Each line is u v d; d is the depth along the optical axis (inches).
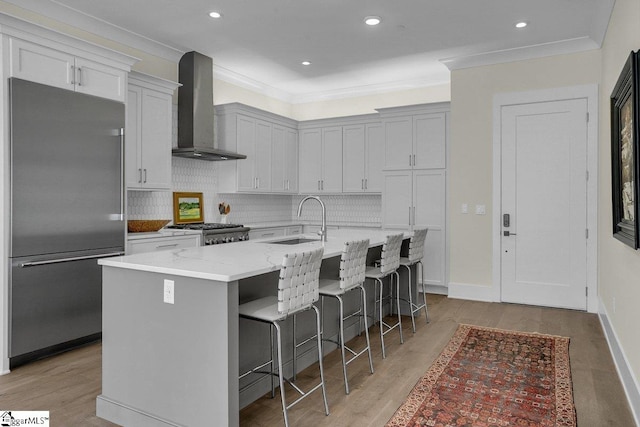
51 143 126.6
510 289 195.2
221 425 79.7
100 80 140.8
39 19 148.1
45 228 125.5
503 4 149.2
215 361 80.3
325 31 174.9
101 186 140.3
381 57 205.5
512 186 193.9
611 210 136.6
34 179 122.6
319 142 261.0
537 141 188.7
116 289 94.0
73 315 133.6
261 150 237.8
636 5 95.0
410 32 173.8
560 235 184.9
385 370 119.3
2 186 116.4
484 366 121.1
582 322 164.4
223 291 79.1
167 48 191.9
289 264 85.7
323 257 105.4
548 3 147.9
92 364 123.9
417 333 153.2
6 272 117.5
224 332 79.0
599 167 175.9
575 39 177.3
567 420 91.0
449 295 207.8
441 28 170.1
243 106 221.9
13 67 117.9
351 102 269.4
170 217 201.3
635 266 95.8
